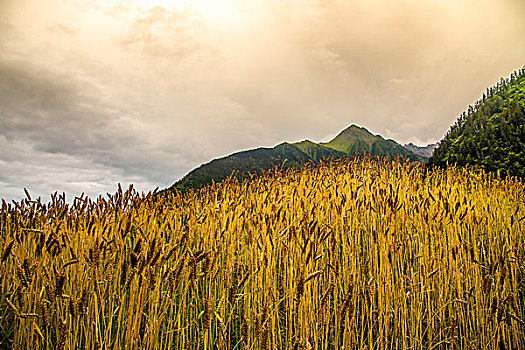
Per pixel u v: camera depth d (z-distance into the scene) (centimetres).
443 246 384
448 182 662
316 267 339
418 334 324
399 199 488
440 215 417
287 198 514
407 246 395
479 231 463
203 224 413
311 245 282
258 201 497
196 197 569
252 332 271
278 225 358
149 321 236
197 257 238
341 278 355
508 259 362
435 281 356
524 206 552
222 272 321
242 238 391
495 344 302
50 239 240
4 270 285
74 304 205
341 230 397
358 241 400
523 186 698
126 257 288
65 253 292
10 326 277
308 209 432
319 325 298
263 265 318
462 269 364
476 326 336
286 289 311
